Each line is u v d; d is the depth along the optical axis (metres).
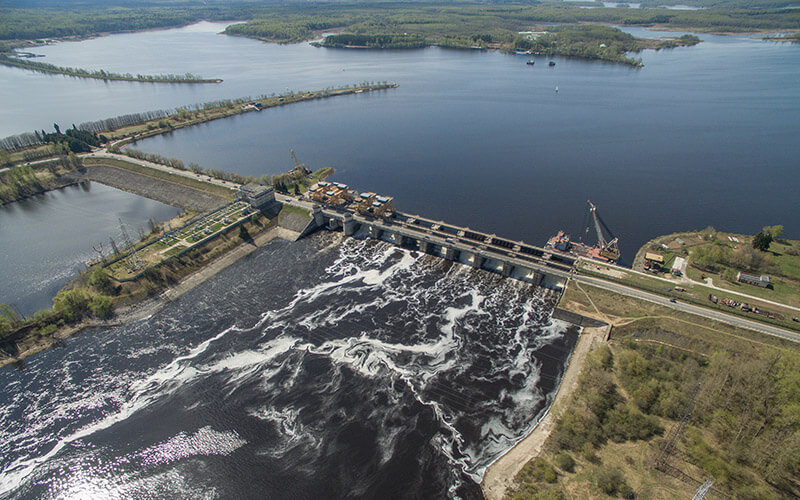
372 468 114.00
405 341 156.12
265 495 109.06
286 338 158.50
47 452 122.00
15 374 147.50
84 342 159.75
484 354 149.62
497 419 125.94
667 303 159.38
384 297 179.12
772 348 136.62
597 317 158.62
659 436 112.00
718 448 107.75
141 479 114.25
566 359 146.50
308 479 112.06
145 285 182.50
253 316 169.88
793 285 164.75
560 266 181.75
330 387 138.25
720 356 126.25
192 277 191.88
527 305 173.00
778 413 108.12
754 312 151.50
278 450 119.75
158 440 123.81
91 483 114.00
